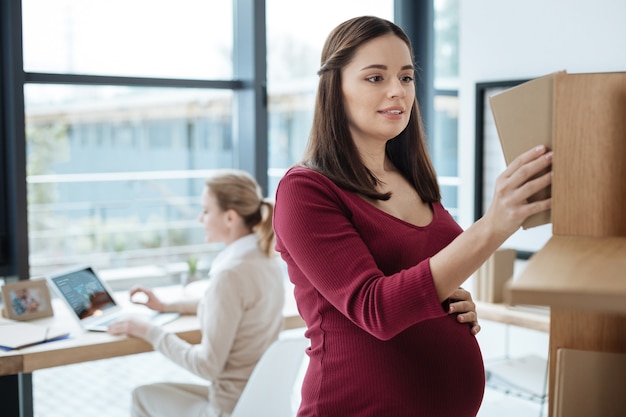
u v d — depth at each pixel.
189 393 2.73
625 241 0.89
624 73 0.94
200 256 5.77
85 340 2.68
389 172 1.67
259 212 2.74
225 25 3.80
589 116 0.95
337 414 1.47
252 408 2.48
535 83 1.00
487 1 3.76
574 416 1.06
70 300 2.89
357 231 1.48
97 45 3.49
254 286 2.61
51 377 5.00
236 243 2.68
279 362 2.46
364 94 1.50
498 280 3.31
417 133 1.71
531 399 3.25
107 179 5.44
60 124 7.34
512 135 1.03
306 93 4.07
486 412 3.42
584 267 0.73
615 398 1.04
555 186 0.98
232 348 2.62
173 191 5.78
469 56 3.87
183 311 3.08
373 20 1.54
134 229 5.78
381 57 1.49
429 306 1.20
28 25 3.25
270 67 3.80
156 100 7.18
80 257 5.89
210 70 3.78
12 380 3.18
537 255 0.80
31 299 3.01
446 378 1.47
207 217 2.76
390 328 1.25
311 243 1.40
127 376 5.03
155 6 3.64
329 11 4.04
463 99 3.90
